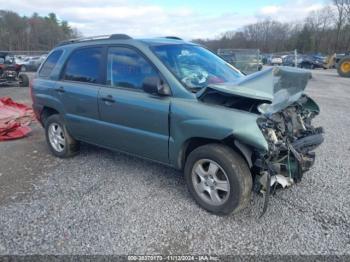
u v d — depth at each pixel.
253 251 2.70
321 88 14.52
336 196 3.58
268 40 80.62
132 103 3.65
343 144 5.49
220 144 3.15
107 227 3.08
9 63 15.63
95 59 4.23
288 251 2.69
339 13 70.94
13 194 3.81
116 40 3.99
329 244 2.76
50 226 3.11
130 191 3.81
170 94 3.38
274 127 2.99
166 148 3.49
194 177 3.37
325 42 73.56
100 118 4.14
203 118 3.08
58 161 4.90
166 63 3.53
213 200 3.23
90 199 3.63
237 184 3.00
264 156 2.89
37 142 5.99
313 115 3.95
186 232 2.97
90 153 5.21
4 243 2.86
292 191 3.71
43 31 66.38
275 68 3.15
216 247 2.76
